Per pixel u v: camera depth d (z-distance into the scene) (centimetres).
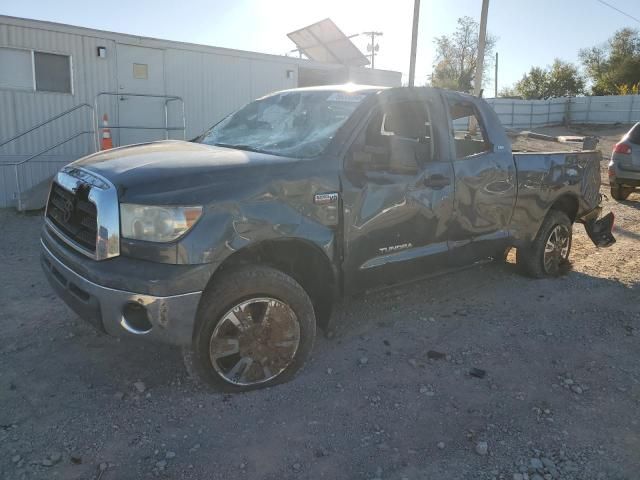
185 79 1253
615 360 400
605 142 2862
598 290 557
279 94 478
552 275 595
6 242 745
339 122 395
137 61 1181
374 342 418
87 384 346
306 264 383
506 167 500
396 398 339
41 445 284
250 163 340
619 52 5466
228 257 324
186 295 302
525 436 304
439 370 377
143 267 299
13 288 532
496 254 534
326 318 397
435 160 443
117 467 270
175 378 355
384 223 397
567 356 405
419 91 443
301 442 294
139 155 363
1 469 264
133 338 309
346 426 309
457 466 278
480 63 1382
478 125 502
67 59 1102
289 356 351
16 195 1047
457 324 459
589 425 316
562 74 5812
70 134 1124
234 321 329
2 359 377
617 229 867
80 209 335
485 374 373
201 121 1291
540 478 269
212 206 311
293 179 344
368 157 370
